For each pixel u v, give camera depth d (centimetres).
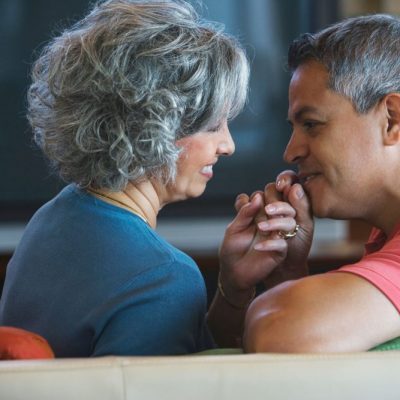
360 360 177
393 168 232
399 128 229
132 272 207
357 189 235
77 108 217
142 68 213
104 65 213
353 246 596
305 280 203
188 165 228
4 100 595
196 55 218
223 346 280
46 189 604
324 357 177
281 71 620
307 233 260
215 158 234
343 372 176
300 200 255
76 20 592
